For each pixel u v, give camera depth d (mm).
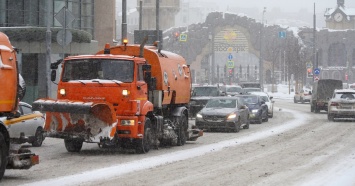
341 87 66125
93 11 68688
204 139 34312
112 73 25797
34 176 19141
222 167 21672
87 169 20891
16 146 18781
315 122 50438
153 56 28219
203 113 39719
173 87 29656
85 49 57250
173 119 30266
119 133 25516
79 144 26703
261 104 49844
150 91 27891
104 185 17328
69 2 64562
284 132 39438
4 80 18484
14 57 19047
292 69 143750
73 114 24719
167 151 27438
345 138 34656
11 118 18750
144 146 26312
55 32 52031
